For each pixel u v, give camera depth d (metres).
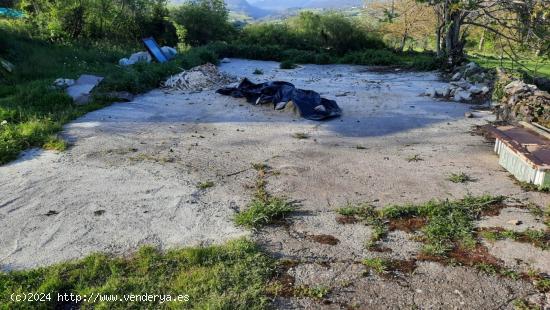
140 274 3.26
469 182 5.00
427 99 9.74
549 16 8.16
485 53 18.06
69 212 4.23
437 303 3.03
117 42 17.67
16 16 17.12
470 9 11.16
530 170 4.84
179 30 19.28
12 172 5.19
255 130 7.11
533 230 3.91
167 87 10.49
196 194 4.66
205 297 3.01
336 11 22.72
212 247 3.57
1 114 7.07
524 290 3.16
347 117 8.02
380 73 14.56
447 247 3.66
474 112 8.35
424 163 5.62
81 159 5.62
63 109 7.86
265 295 3.07
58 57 12.94
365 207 4.32
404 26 23.14
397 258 3.54
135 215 4.18
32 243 3.71
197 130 7.06
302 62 17.45
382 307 2.99
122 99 8.89
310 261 3.48
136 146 6.16
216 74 11.42
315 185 4.92
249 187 4.86
